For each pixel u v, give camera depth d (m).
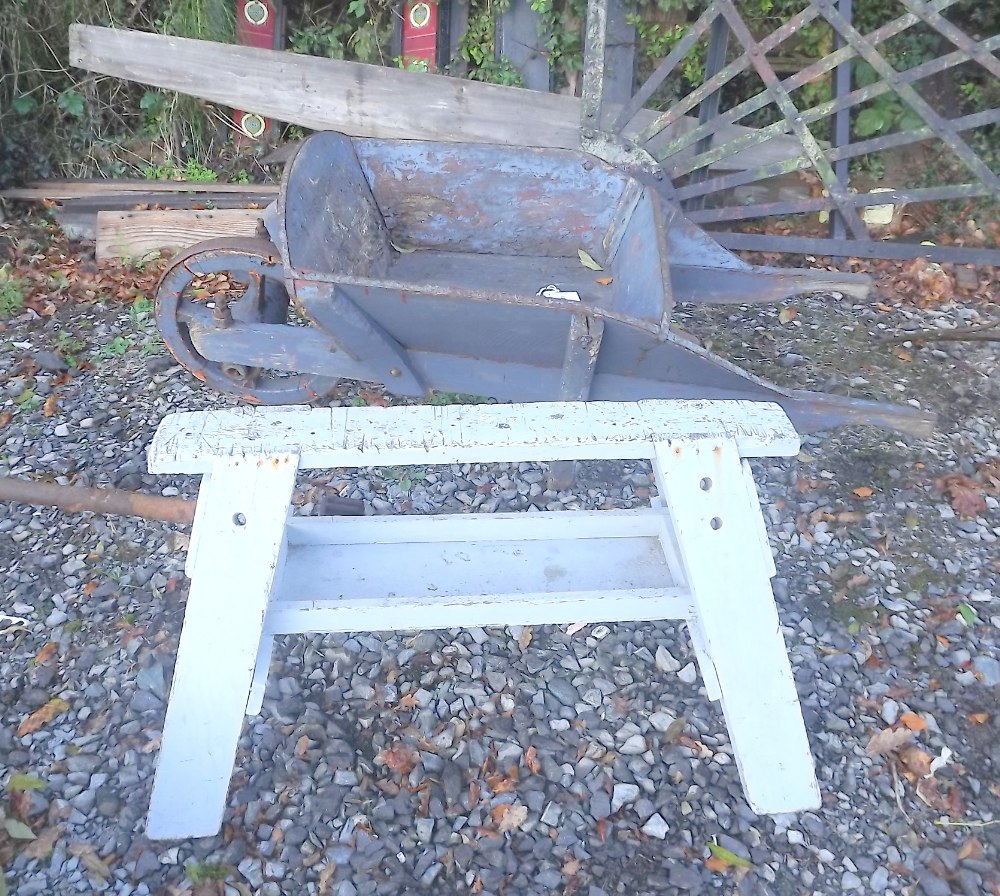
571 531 2.34
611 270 3.77
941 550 3.13
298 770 2.33
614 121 4.84
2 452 3.53
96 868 2.09
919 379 4.11
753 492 2.02
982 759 2.43
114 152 5.88
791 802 2.20
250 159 5.86
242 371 3.48
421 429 1.93
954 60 4.55
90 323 4.50
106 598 2.86
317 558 2.27
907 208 5.47
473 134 5.23
